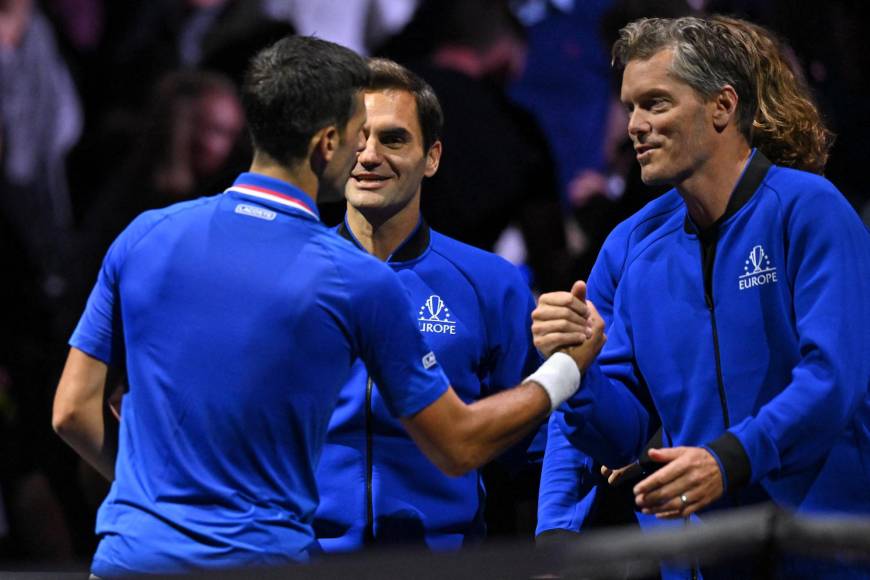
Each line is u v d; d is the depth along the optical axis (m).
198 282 9.33
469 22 19.50
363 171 11.52
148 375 9.38
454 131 17.78
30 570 9.18
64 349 19.55
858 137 17.09
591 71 21.94
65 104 22.23
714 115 10.55
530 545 6.95
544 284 19.05
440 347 11.66
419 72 18.16
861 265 10.33
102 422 9.96
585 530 11.67
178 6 22.06
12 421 19.28
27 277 20.31
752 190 10.71
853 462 10.59
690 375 10.86
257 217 9.46
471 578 6.73
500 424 9.83
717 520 7.35
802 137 11.15
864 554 7.09
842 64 18.47
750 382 10.57
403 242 11.87
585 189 21.05
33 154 21.86
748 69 10.66
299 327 9.23
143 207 19.77
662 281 11.08
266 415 9.20
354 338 9.44
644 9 17.05
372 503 11.40
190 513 9.15
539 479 12.91
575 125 21.86
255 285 9.26
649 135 10.58
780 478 10.30
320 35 21.97
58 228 21.83
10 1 21.72
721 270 10.74
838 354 9.96
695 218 10.95
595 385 10.77
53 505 19.12
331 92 9.55
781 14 18.33
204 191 19.09
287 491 9.34
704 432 10.82
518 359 11.94
